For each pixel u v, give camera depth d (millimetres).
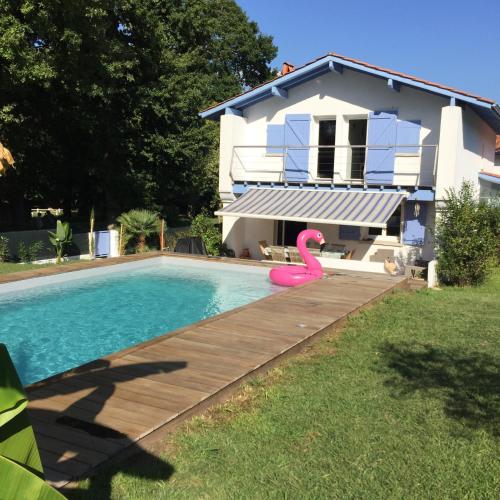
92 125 28016
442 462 5914
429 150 21984
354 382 8344
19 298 16734
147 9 28875
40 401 6891
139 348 9242
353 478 5559
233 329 10641
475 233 18906
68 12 20219
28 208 43469
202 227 26625
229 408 7266
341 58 22125
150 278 20438
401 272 21906
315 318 11711
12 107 23234
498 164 35344
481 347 10406
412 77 20875
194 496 5160
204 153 35500
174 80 29391
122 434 6000
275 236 25922
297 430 6605
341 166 23953
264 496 5207
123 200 32125
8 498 3123
